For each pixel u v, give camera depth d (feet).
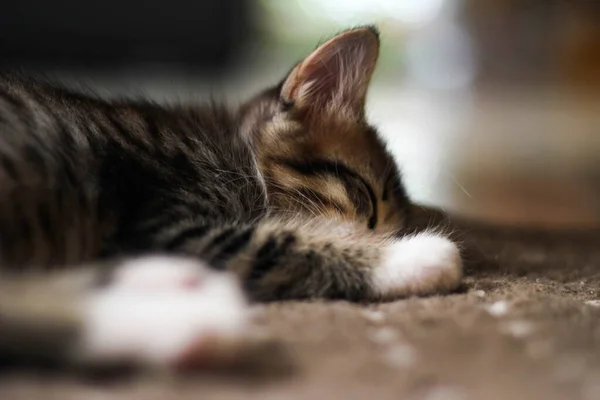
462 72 4.88
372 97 3.99
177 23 3.94
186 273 0.91
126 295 0.87
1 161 0.97
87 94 1.24
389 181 1.32
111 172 1.08
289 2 4.54
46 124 1.05
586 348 0.85
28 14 3.77
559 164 2.63
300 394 0.76
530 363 0.82
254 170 1.22
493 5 4.83
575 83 4.72
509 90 4.81
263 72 3.98
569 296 1.05
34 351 0.81
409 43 4.93
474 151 2.83
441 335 0.87
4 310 0.83
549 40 4.76
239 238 1.05
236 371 0.80
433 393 0.77
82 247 1.03
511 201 1.97
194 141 1.19
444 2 4.90
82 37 3.85
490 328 0.89
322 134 1.27
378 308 0.97
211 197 1.14
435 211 1.40
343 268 1.06
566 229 1.62
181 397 0.75
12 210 0.97
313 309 0.95
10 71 1.24
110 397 0.75
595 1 4.64
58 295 0.87
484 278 1.16
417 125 3.42
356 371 0.80
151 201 1.09
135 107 1.22
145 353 0.80
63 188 1.02
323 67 1.27
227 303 0.85
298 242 1.07
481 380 0.79
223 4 3.98
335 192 1.24
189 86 3.17
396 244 1.10
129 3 3.87
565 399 0.76
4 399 0.75
